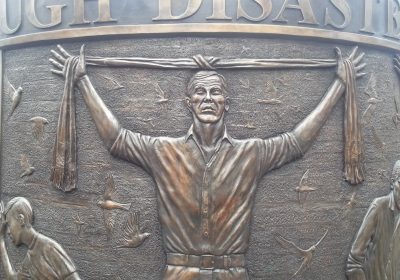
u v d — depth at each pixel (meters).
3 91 1.71
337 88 1.58
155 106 1.51
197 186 1.48
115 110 1.53
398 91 1.79
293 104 1.55
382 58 1.71
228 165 1.49
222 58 1.51
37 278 1.60
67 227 1.57
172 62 1.50
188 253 1.48
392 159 1.73
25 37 1.63
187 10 1.50
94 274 1.54
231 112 1.51
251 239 1.52
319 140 1.57
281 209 1.54
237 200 1.49
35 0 1.61
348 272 1.61
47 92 1.60
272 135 1.53
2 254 1.67
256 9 1.52
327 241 1.58
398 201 1.73
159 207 1.50
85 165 1.55
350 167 1.60
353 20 1.62
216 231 1.48
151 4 1.50
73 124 1.55
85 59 1.54
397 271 1.76
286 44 1.54
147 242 1.51
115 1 1.52
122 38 1.52
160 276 1.50
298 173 1.55
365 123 1.65
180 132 1.50
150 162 1.50
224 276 1.48
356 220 1.63
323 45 1.58
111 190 1.53
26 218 1.62
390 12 1.73
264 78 1.53
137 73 1.52
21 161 1.65
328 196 1.58
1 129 1.71
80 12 1.54
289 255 1.54
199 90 1.49
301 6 1.55
